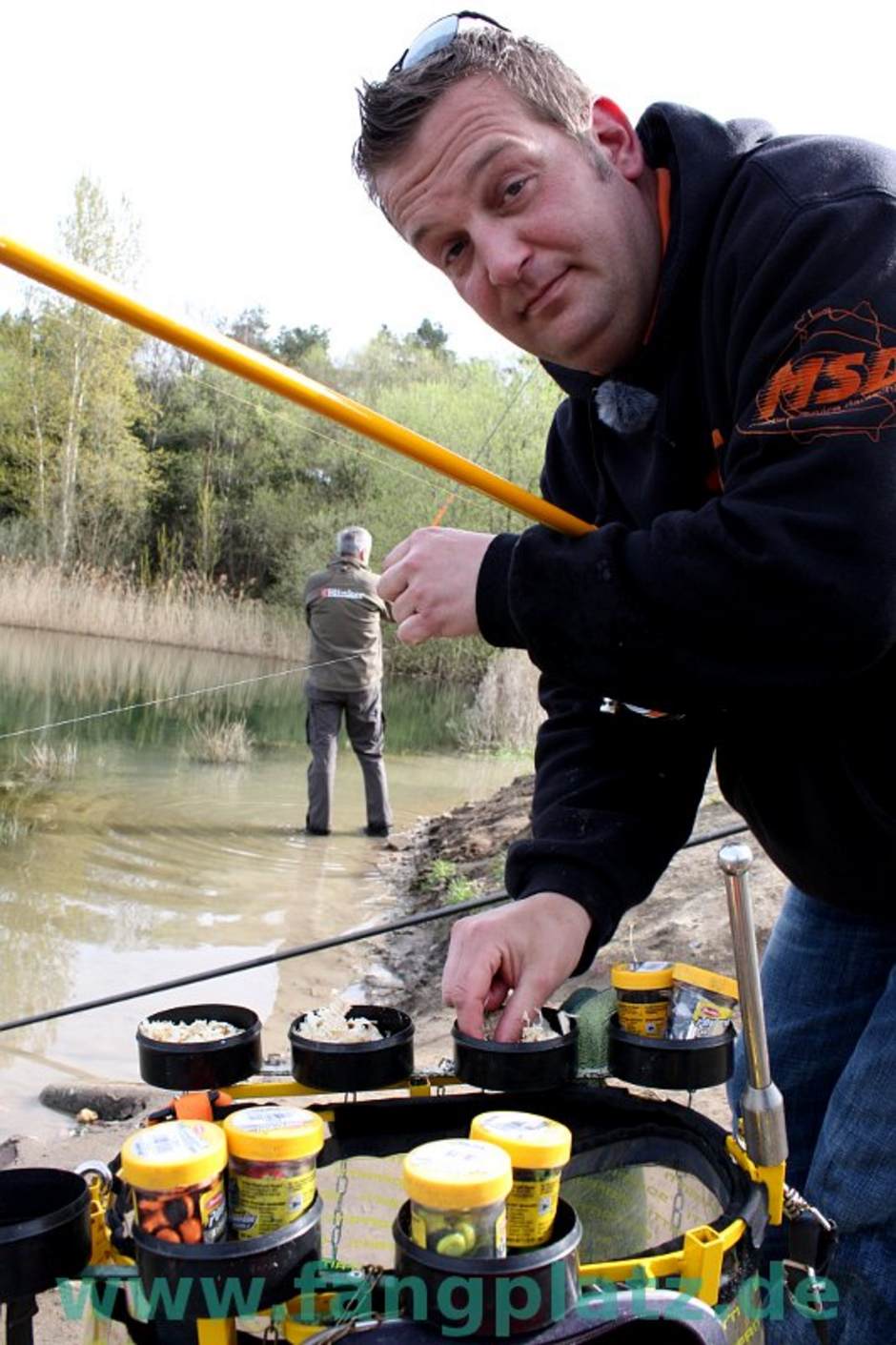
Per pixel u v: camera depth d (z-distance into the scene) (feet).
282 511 76.74
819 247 4.38
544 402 52.44
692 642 4.33
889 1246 5.49
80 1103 11.39
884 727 4.86
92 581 59.62
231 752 34.53
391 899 20.26
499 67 4.88
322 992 15.57
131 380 81.56
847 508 4.12
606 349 5.36
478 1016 5.12
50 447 80.48
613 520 6.18
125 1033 13.76
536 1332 3.48
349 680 25.30
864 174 4.52
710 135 4.98
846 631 4.17
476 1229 3.52
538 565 4.58
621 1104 5.07
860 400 4.20
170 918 18.81
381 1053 5.02
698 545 4.28
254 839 24.48
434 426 70.90
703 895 14.58
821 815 5.27
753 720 5.30
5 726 37.93
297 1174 3.77
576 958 5.41
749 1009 4.33
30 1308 3.77
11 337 80.74
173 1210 3.63
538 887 5.57
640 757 5.98
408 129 4.96
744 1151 4.53
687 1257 3.84
